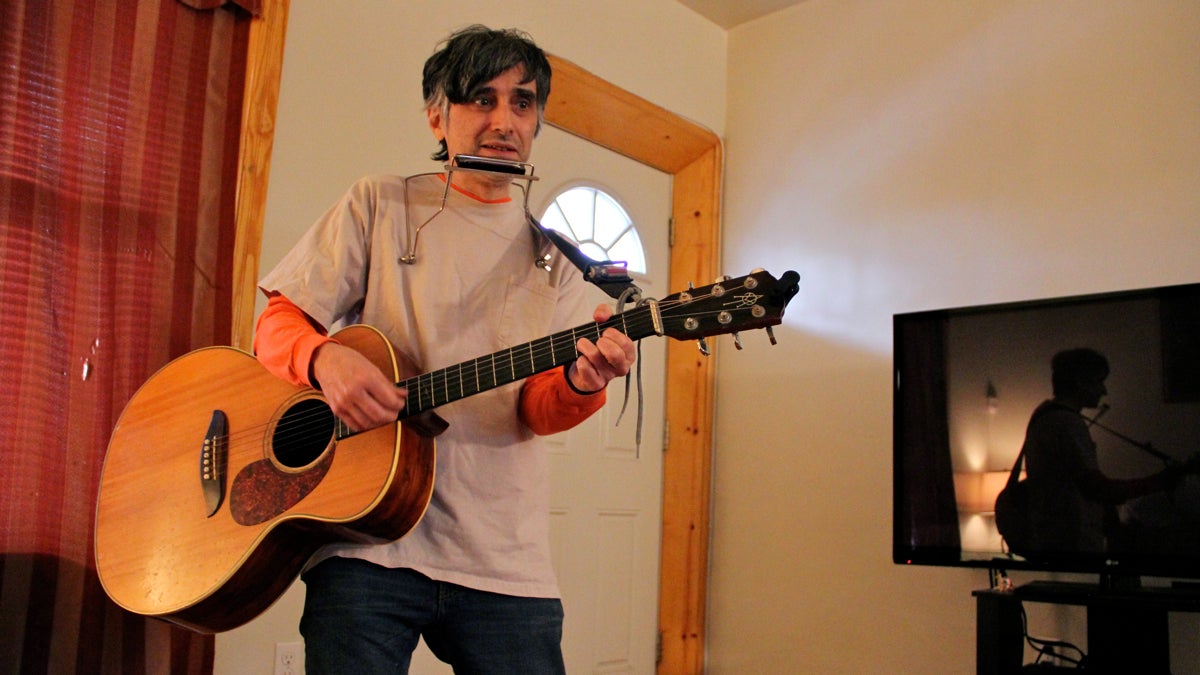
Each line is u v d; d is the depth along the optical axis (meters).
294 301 1.36
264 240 2.29
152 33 2.12
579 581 3.07
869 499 3.03
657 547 3.38
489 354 1.32
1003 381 2.46
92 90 2.02
